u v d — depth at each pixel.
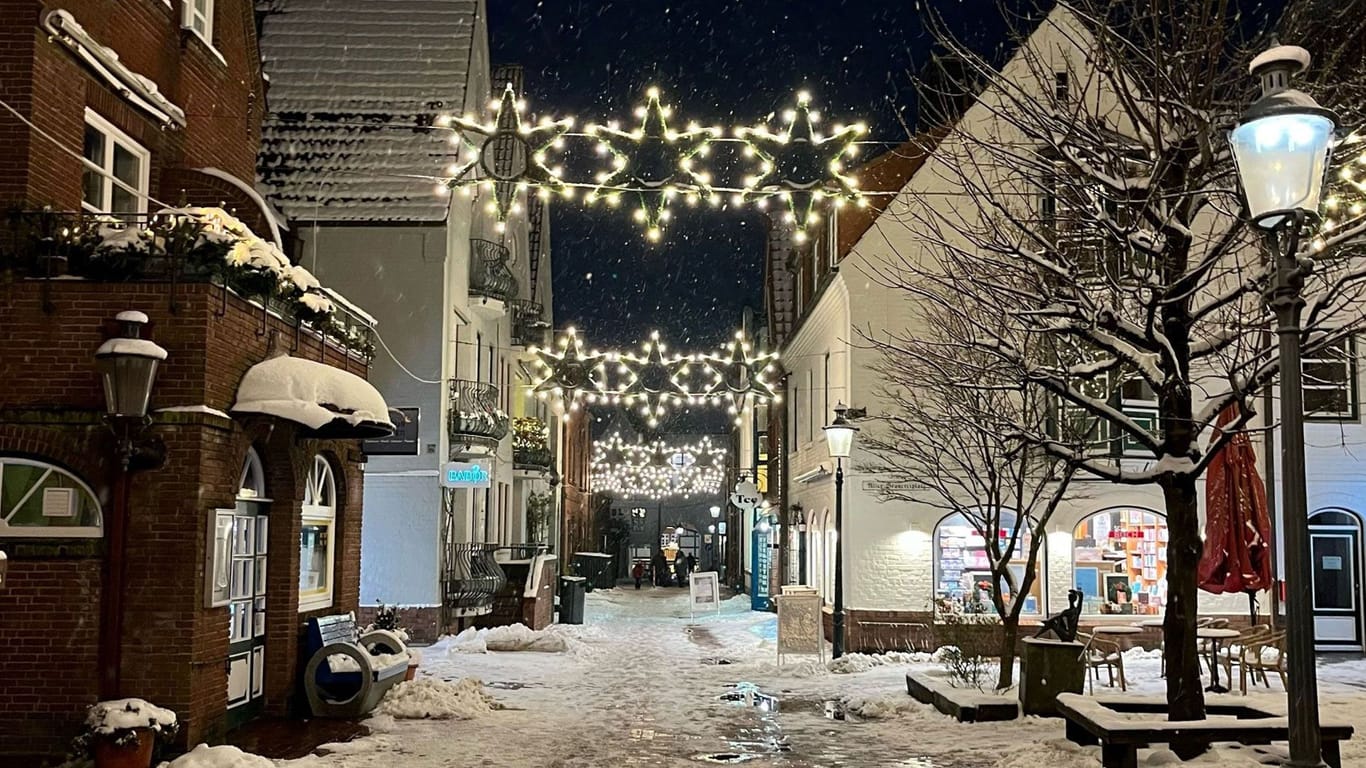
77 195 11.39
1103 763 9.24
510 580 25.59
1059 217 11.62
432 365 22.17
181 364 10.49
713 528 67.62
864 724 13.16
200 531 10.38
